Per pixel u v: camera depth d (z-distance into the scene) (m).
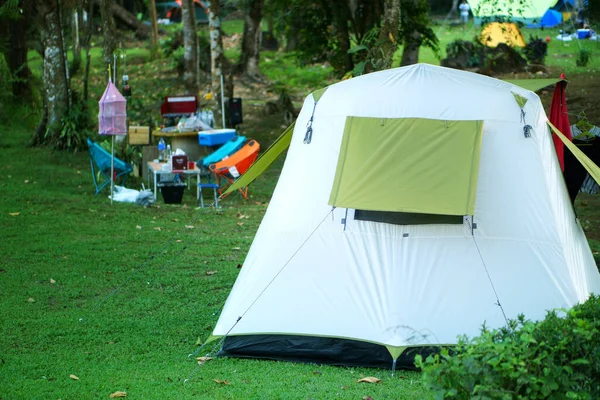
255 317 6.33
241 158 12.93
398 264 6.24
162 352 6.38
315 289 6.32
